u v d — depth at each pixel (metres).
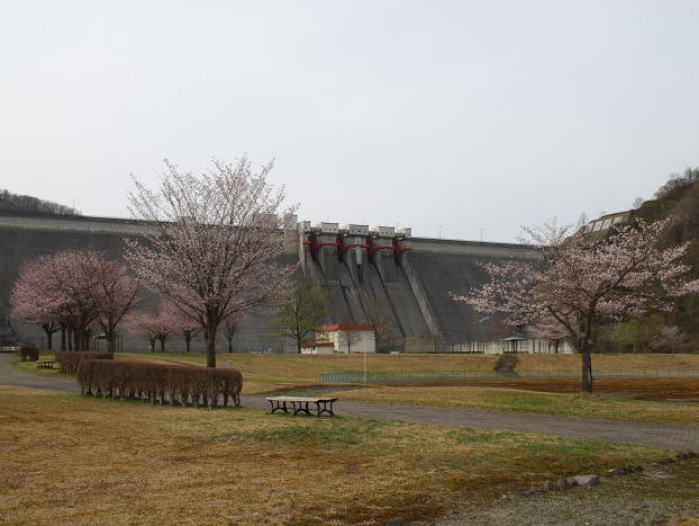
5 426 24.19
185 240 46.03
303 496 14.53
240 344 153.38
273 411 30.52
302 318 126.31
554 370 109.12
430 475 16.94
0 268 151.38
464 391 44.91
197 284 45.69
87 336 83.44
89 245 152.88
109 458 18.62
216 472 16.95
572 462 18.92
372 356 111.81
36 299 90.19
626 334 139.88
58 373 62.97
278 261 186.75
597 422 30.09
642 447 21.98
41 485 15.20
